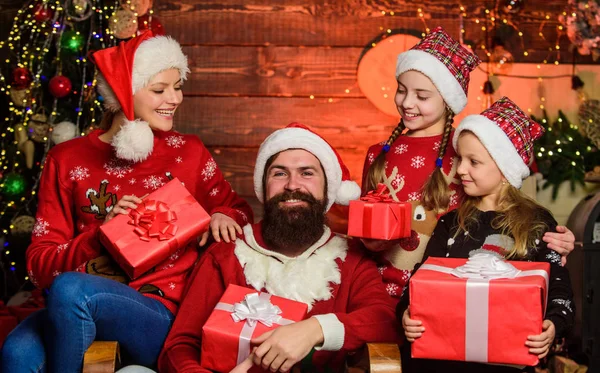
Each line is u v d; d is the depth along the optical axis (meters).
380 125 4.03
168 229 2.13
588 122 3.96
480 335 1.82
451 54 2.60
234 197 2.72
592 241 3.31
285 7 4.02
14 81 3.59
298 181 2.25
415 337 1.85
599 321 3.28
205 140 4.02
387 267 2.51
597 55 3.95
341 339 1.98
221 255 2.28
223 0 4.01
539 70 4.01
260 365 1.89
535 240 2.19
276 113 4.03
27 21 3.71
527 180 3.75
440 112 2.59
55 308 2.02
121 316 2.13
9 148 3.69
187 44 4.02
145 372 2.03
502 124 2.31
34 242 2.40
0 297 3.81
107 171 2.46
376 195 2.28
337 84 4.03
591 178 3.84
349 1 4.02
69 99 3.71
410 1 4.02
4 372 2.13
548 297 2.05
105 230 2.14
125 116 2.39
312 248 2.27
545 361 3.24
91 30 3.66
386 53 4.02
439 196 2.47
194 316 2.19
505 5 4.02
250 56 4.02
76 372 2.06
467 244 2.26
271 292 2.19
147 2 3.67
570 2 3.98
